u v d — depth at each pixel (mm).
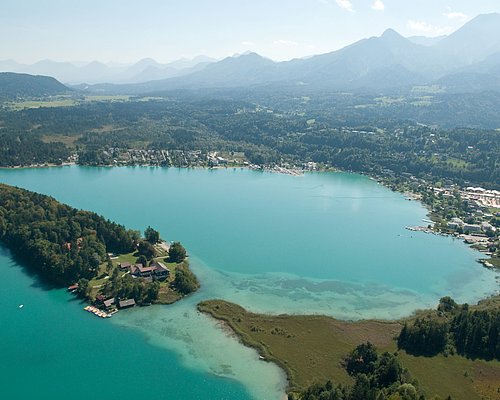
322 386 160625
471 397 166500
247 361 184375
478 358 189000
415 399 147625
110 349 188875
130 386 168250
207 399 162875
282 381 173375
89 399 161500
